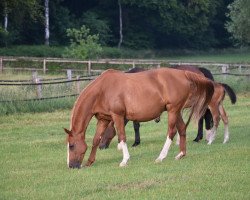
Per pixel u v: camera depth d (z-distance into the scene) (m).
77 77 23.72
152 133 17.17
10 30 61.84
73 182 10.70
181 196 9.52
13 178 11.19
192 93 12.49
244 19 49.75
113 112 12.13
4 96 21.28
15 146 14.91
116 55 64.81
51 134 17.05
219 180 10.45
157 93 12.19
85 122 12.12
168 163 12.04
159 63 34.84
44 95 22.27
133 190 9.95
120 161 12.70
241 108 22.84
